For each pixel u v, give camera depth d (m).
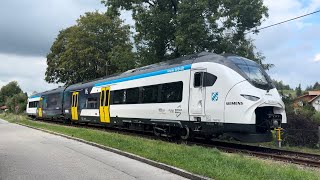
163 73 19.97
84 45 53.47
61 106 38.47
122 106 24.09
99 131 24.14
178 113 18.48
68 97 36.28
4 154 14.69
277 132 19.55
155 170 11.18
